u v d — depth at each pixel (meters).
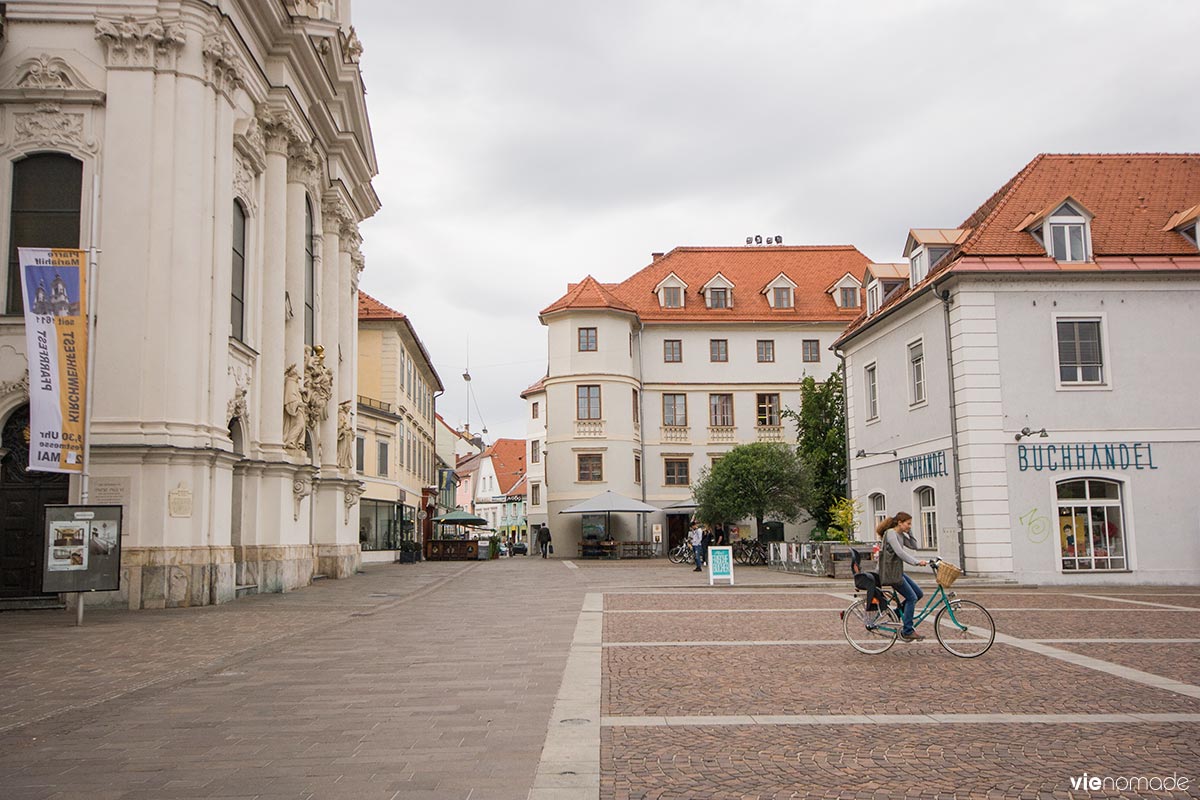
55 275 16.52
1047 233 25.73
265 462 22.98
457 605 19.48
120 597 17.98
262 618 16.50
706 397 54.84
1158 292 25.67
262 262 23.83
